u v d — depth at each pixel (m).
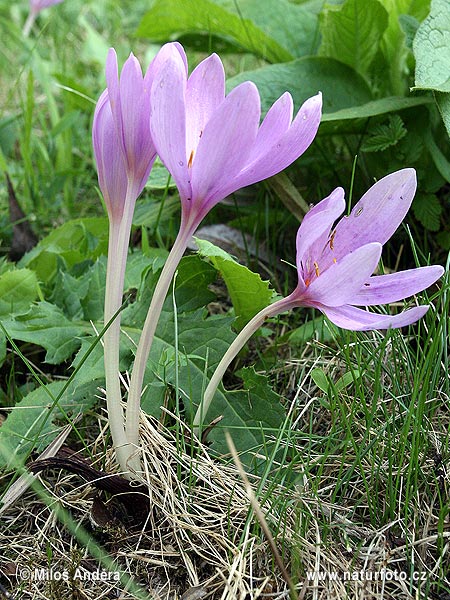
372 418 0.42
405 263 0.57
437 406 0.44
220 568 0.39
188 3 0.64
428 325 0.49
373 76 0.60
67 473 0.44
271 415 0.44
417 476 0.41
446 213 0.58
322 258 0.41
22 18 1.11
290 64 0.58
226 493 0.41
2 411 0.48
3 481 0.43
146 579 0.39
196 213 0.38
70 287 0.51
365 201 0.41
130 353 0.46
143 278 0.50
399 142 0.55
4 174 0.64
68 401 0.45
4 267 0.55
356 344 0.44
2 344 0.47
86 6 1.11
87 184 0.73
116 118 0.38
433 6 0.49
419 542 0.39
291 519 0.40
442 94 0.48
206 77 0.39
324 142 0.61
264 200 0.62
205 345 0.46
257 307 0.48
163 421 0.44
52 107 0.72
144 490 0.41
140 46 1.03
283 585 0.38
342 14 0.56
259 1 0.66
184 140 0.36
